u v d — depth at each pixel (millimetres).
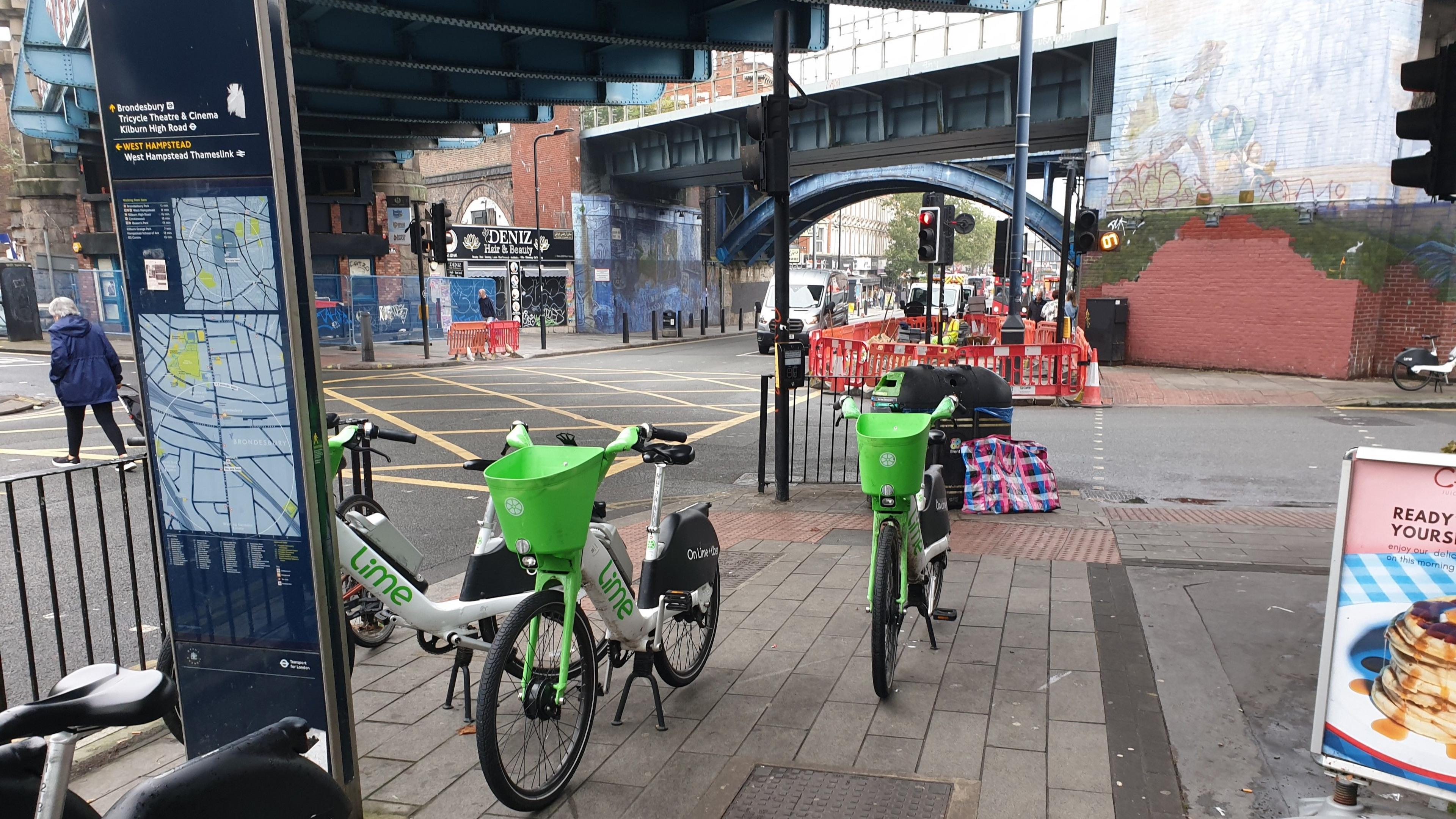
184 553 2793
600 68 17688
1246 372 18547
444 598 5520
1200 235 18922
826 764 3316
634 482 9086
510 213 45094
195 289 2625
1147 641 4406
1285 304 17906
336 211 29922
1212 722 3551
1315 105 17125
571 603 3117
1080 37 22219
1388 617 2578
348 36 14945
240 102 2492
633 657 3854
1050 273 71125
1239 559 5824
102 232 29438
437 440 11328
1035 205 33969
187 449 2727
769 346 24891
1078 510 7418
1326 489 8625
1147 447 10727
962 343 21500
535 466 3154
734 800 3090
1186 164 18969
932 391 7219
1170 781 3129
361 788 3258
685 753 3451
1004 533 6613
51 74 17281
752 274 52406
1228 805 2973
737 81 41062
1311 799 2932
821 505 7867
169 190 2594
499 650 2910
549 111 23219
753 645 4531
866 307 51094
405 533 7121
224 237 2578
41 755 1613
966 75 26812
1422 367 15203
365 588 4094
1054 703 3760
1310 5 16938
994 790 3100
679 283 44219
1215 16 18156
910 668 4164
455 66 16156
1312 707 3660
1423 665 2541
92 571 6023
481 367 22594
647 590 3762
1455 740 2506
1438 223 16625
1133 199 19859
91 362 9352
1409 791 2906
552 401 15336
